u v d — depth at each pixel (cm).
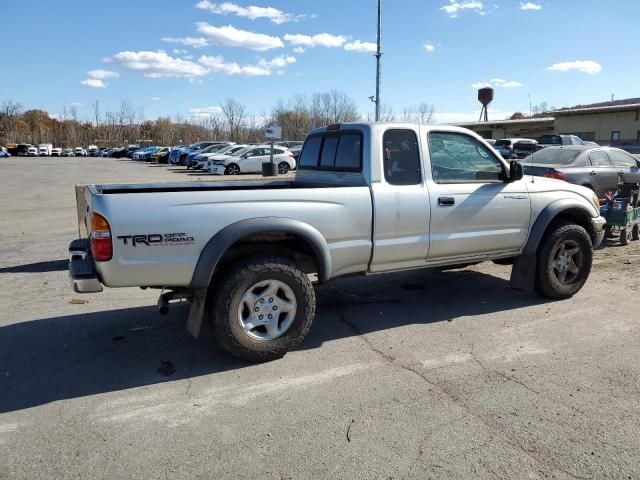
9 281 679
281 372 401
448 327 495
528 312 536
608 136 3509
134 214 370
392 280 666
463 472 274
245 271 398
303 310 421
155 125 9406
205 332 488
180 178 2558
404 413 336
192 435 314
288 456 291
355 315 532
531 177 585
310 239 420
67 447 302
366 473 275
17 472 278
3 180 2566
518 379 383
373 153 460
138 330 495
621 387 369
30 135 10619
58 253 850
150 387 379
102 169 3659
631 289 617
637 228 927
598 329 486
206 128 7600
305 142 564
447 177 502
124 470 280
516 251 553
